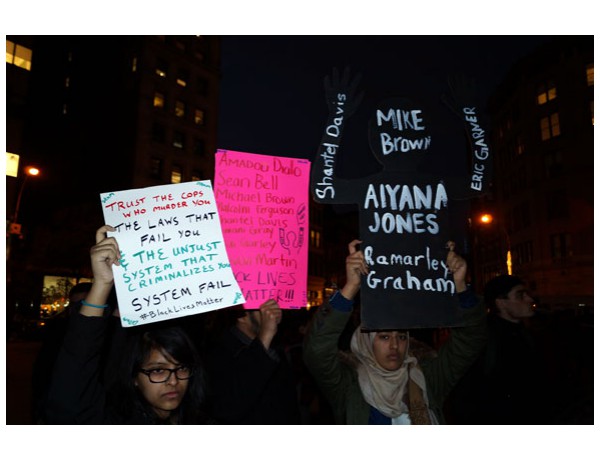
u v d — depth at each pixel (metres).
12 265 24.20
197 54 41.84
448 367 3.03
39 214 37.03
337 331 2.76
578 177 33.38
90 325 2.08
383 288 2.95
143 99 37.53
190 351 2.28
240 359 2.75
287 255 3.28
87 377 2.05
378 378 2.83
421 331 5.02
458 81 3.45
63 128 42.28
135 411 2.25
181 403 2.42
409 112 3.31
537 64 36.88
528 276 36.84
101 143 39.75
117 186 37.25
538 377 3.51
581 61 33.94
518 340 3.57
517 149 39.22
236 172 3.30
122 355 2.54
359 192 3.10
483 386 3.39
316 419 3.91
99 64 42.00
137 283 2.61
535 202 36.16
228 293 2.70
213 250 2.75
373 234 3.04
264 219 3.29
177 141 39.56
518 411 3.36
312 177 3.05
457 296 3.04
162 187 2.79
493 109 43.47
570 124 34.12
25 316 26.77
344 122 3.17
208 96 42.09
